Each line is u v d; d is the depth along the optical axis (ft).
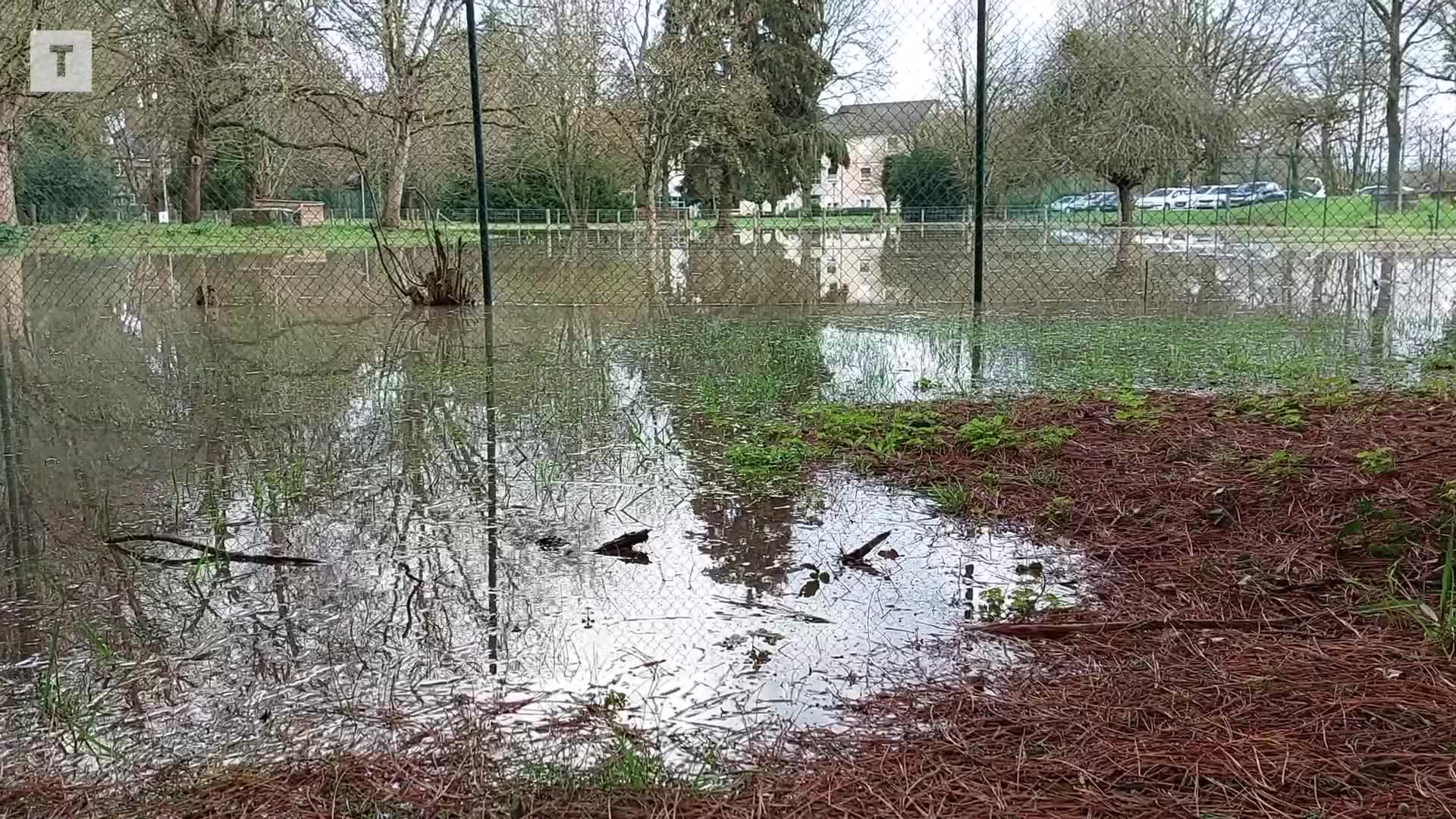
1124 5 46.06
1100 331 23.35
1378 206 51.65
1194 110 47.16
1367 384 15.75
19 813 5.18
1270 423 12.98
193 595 8.16
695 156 67.77
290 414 15.37
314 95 50.11
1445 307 28.32
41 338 24.71
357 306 32.19
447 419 14.90
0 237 35.04
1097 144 45.83
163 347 23.02
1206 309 28.60
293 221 48.11
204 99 42.98
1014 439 12.24
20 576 8.67
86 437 13.94
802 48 66.74
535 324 27.45
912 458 12.03
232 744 5.83
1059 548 9.06
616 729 5.91
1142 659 6.81
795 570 8.63
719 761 5.56
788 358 20.22
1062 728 5.88
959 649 7.03
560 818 5.02
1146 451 11.80
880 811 5.05
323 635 7.33
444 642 7.18
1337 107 53.21
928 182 48.29
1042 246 40.22
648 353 21.48
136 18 40.42
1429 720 5.84
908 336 23.36
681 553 9.07
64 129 39.29
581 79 56.70
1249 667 6.63
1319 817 4.94
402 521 10.05
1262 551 8.69
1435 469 10.27
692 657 6.92
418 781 5.36
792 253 47.75
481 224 30.14
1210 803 5.09
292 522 10.04
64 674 6.77
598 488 11.18
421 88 48.29
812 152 64.18
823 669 6.73
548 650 7.06
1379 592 7.73
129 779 5.49
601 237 47.85
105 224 38.24
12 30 35.06
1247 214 52.26
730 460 12.32
